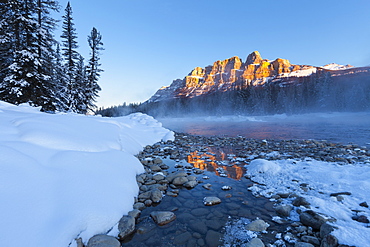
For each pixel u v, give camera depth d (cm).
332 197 436
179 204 468
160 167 768
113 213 355
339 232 303
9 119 538
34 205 283
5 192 271
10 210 256
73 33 2464
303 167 665
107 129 821
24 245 234
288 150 1051
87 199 347
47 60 1717
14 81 1428
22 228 247
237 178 652
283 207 421
